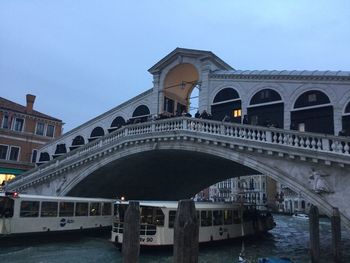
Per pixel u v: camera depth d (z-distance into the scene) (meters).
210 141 16.66
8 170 32.41
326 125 17.12
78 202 19.56
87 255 15.55
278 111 18.69
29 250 16.16
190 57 22.33
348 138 13.12
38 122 35.47
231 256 16.52
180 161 21.50
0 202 16.47
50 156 30.92
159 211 16.36
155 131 18.81
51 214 18.20
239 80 20.31
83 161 22.30
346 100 16.75
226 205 20.06
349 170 13.15
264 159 15.16
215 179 27.45
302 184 14.02
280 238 24.92
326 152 13.35
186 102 25.84
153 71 24.02
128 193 27.97
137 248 7.16
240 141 15.59
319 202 13.57
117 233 16.31
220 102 20.72
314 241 13.36
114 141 20.61
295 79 18.38
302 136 14.21
